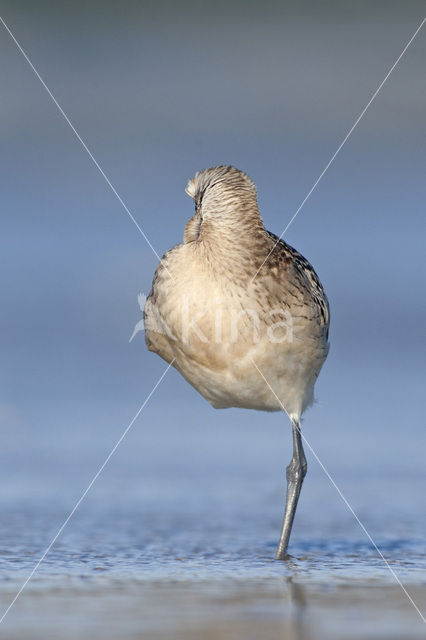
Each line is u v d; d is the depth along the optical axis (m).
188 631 8.98
